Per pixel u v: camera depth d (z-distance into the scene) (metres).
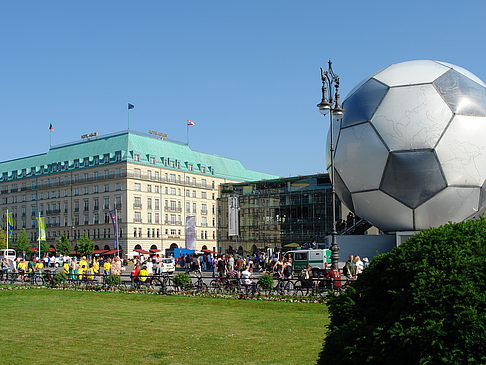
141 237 92.00
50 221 103.12
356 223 34.53
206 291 22.89
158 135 102.12
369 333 5.83
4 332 13.60
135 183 92.12
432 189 23.41
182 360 10.16
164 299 21.39
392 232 25.83
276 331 13.38
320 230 82.44
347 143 25.36
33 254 98.12
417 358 5.40
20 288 27.56
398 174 23.62
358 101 25.14
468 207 23.84
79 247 86.50
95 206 95.38
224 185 100.62
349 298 6.59
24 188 108.62
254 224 92.06
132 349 11.27
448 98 23.36
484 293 5.38
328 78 21.45
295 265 33.06
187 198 101.81
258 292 21.09
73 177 99.62
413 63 25.12
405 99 23.69
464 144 23.06
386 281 6.21
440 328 5.31
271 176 125.56
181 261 58.75
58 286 28.17
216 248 105.00
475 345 5.20
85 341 12.24
